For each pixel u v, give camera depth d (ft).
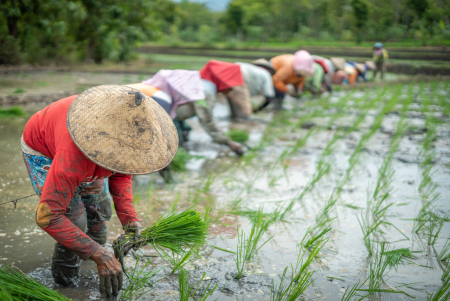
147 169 8.17
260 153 24.14
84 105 8.21
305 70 36.86
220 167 21.30
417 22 70.49
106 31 79.82
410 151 24.45
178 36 228.63
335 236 13.51
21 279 9.32
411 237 13.50
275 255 12.16
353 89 52.75
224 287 10.36
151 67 77.77
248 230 13.83
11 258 11.37
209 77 21.74
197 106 20.62
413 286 10.57
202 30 262.26
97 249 8.62
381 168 20.83
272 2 196.54
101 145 7.91
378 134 29.01
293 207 15.99
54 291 9.14
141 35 84.53
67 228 8.35
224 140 22.02
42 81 52.31
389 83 59.11
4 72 62.18
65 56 77.41
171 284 10.46
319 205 16.25
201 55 122.21
